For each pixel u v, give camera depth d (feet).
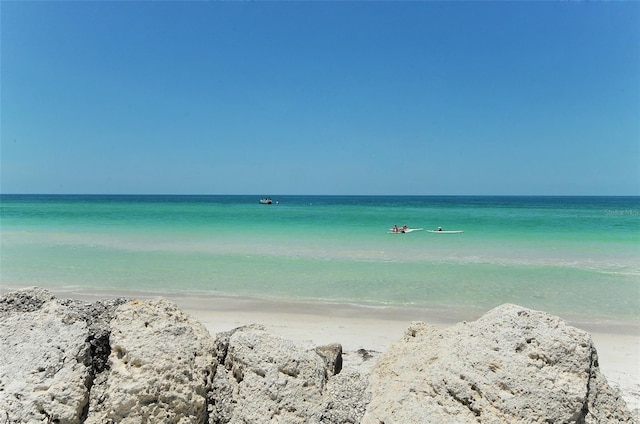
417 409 16.28
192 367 16.83
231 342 18.25
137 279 59.11
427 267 67.92
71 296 50.26
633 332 39.99
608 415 16.38
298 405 16.38
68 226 134.92
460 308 46.80
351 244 93.97
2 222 149.69
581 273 63.67
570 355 16.57
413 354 19.40
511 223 150.41
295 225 141.69
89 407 15.62
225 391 17.16
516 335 17.12
